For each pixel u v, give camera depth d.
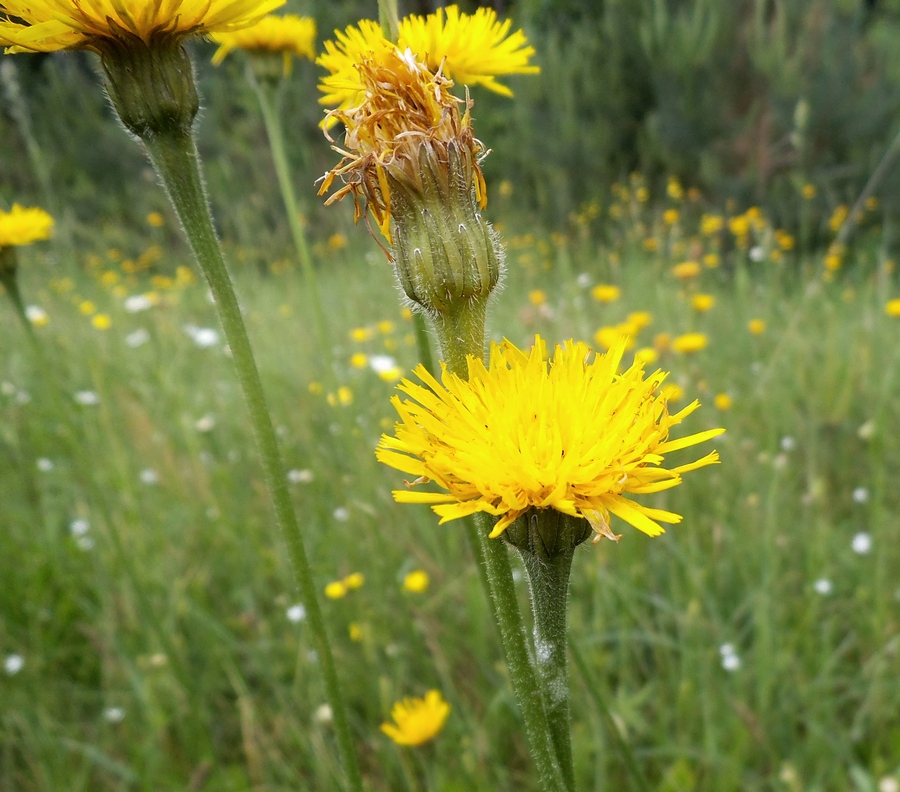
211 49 1.04
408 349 0.41
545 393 0.09
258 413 0.11
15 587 0.29
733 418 0.32
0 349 0.47
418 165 0.09
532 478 0.08
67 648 0.27
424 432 0.09
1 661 0.26
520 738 0.21
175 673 0.24
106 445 0.36
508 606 0.09
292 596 0.27
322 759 0.21
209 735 0.24
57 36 0.09
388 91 0.10
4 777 0.22
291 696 0.24
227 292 0.11
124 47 0.09
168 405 0.39
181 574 0.29
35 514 0.33
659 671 0.23
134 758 0.23
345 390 0.37
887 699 0.21
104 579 0.28
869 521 0.27
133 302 0.57
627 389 0.09
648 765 0.21
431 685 0.23
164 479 0.34
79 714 0.25
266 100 0.25
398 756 0.20
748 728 0.20
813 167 0.77
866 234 0.71
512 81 0.96
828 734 0.20
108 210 1.05
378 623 0.26
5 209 0.35
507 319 0.46
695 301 0.40
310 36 0.25
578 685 0.22
